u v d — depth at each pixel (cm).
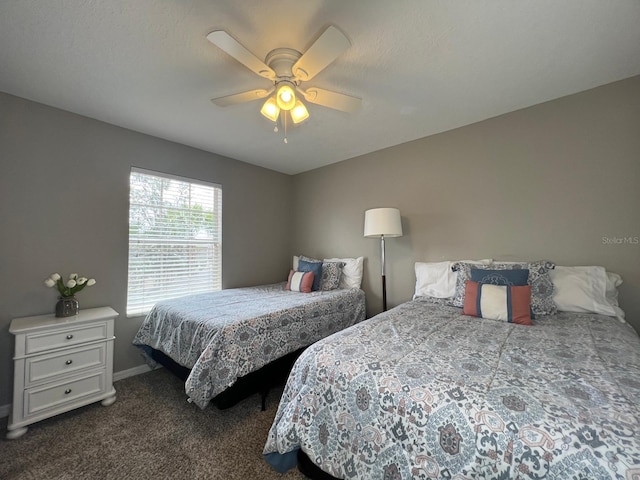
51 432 169
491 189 242
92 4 125
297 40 150
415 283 283
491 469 75
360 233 337
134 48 154
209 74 178
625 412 77
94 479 135
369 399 103
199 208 312
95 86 190
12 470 140
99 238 237
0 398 190
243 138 281
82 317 199
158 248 278
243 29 142
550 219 215
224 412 190
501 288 182
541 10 131
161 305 242
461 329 156
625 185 189
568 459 67
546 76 185
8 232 197
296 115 170
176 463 145
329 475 116
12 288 197
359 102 174
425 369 108
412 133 273
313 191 389
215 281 325
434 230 274
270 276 385
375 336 145
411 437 90
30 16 131
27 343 173
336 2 126
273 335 205
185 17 134
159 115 231
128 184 254
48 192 213
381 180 315
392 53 161
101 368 200
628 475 61
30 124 206
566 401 83
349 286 321
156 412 190
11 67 169
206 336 182
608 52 161
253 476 137
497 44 154
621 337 138
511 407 82
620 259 190
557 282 192
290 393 130
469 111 230
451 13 133
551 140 215
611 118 193
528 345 130
